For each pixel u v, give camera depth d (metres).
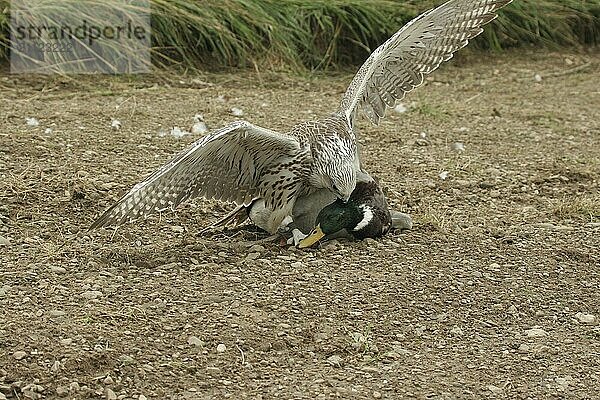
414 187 12.73
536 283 9.70
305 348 8.19
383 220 10.41
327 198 10.12
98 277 9.23
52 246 9.95
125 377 7.55
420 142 15.16
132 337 8.08
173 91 18.16
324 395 7.46
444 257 10.17
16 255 9.73
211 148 9.23
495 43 23.50
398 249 10.30
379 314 8.83
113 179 12.23
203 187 9.64
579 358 8.30
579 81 21.23
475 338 8.58
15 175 12.08
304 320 8.61
